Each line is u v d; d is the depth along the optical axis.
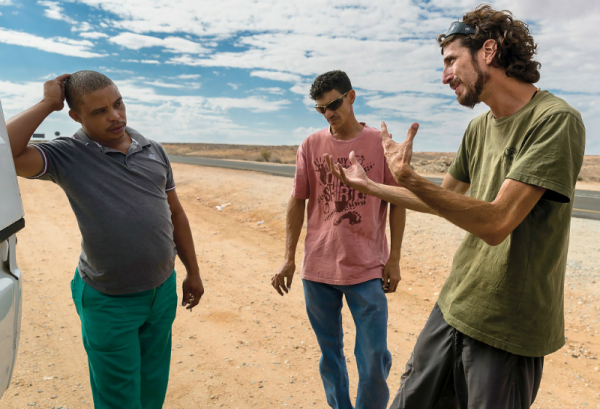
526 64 1.70
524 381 1.82
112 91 2.16
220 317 4.54
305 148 2.79
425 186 1.65
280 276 2.91
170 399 3.09
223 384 3.29
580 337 4.18
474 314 1.86
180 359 3.67
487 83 1.79
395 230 2.71
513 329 1.77
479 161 2.04
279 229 8.62
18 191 1.52
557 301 1.80
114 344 2.21
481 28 1.75
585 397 3.20
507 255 1.77
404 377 2.26
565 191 1.56
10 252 1.53
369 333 2.54
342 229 2.60
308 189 2.87
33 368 3.47
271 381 3.34
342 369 2.78
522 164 1.61
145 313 2.32
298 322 4.42
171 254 2.42
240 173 18.89
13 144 1.94
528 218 1.72
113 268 2.17
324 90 2.52
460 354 1.98
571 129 1.59
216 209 10.75
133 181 2.24
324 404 3.06
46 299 4.94
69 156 2.12
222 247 7.35
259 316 4.56
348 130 2.66
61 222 9.03
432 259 6.39
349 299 2.64
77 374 3.41
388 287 2.70
